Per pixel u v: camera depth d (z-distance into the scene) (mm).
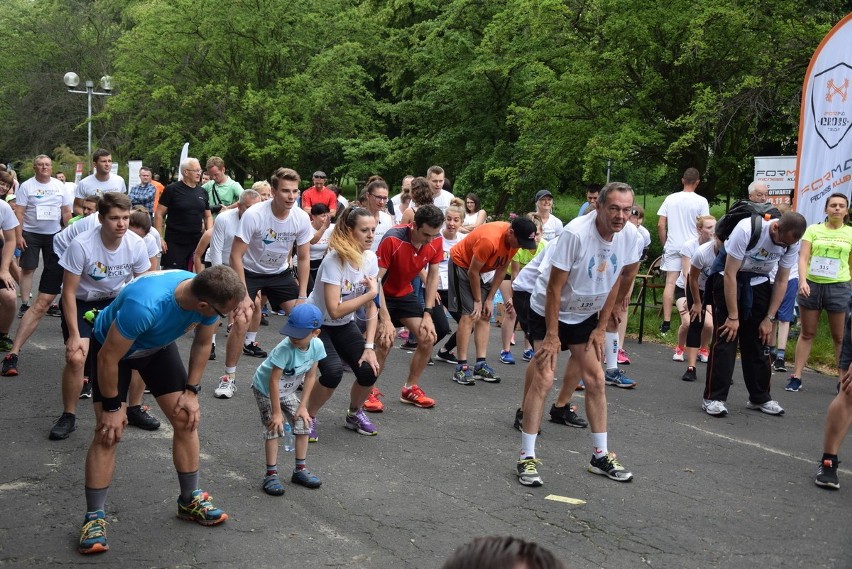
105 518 4457
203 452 5637
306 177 31062
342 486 5105
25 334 7617
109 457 4121
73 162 37969
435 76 23797
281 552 4145
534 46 20156
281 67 30625
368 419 6457
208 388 7371
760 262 6934
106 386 4012
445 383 8078
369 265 5910
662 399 7738
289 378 4949
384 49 26562
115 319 3902
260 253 7297
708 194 17234
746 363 7363
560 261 5156
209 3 29469
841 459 6027
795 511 4949
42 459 5371
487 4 22266
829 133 10211
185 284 3939
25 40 45812
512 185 18844
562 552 4277
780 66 13852
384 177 27344
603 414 5492
